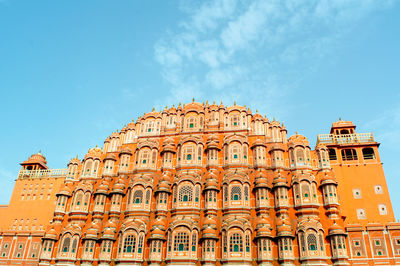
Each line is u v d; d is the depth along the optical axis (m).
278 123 64.44
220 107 66.06
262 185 54.62
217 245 51.72
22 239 61.69
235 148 59.97
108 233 54.72
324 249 49.12
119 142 67.38
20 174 75.31
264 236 50.00
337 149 60.56
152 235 53.06
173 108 68.44
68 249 55.03
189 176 57.28
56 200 64.06
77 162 66.88
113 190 58.97
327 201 52.75
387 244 49.16
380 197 55.41
